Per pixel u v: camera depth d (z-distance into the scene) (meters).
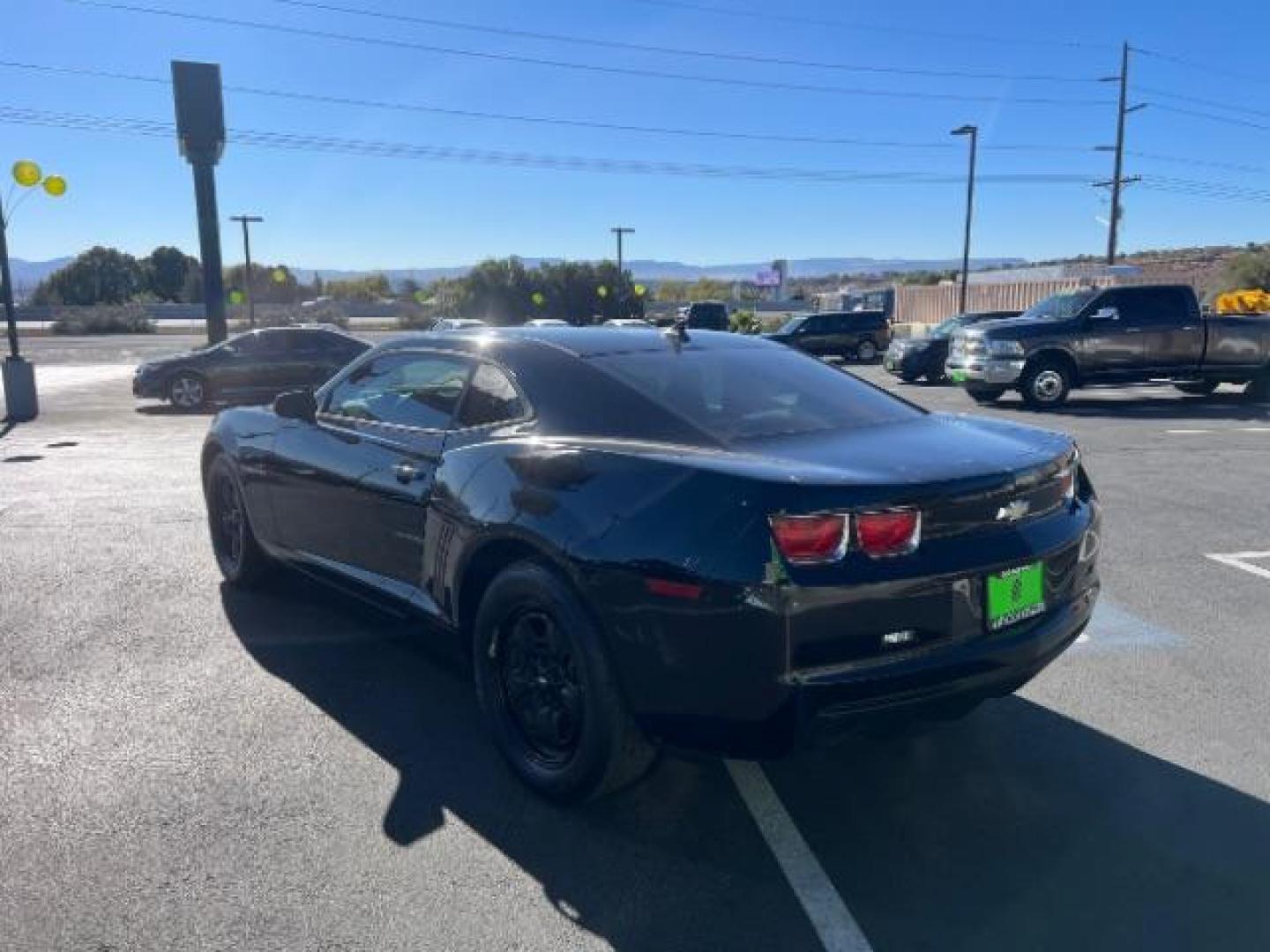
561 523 3.31
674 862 3.16
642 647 3.10
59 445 12.25
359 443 4.55
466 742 3.97
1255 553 6.86
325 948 2.72
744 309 67.25
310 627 5.25
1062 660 4.86
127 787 3.57
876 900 2.96
